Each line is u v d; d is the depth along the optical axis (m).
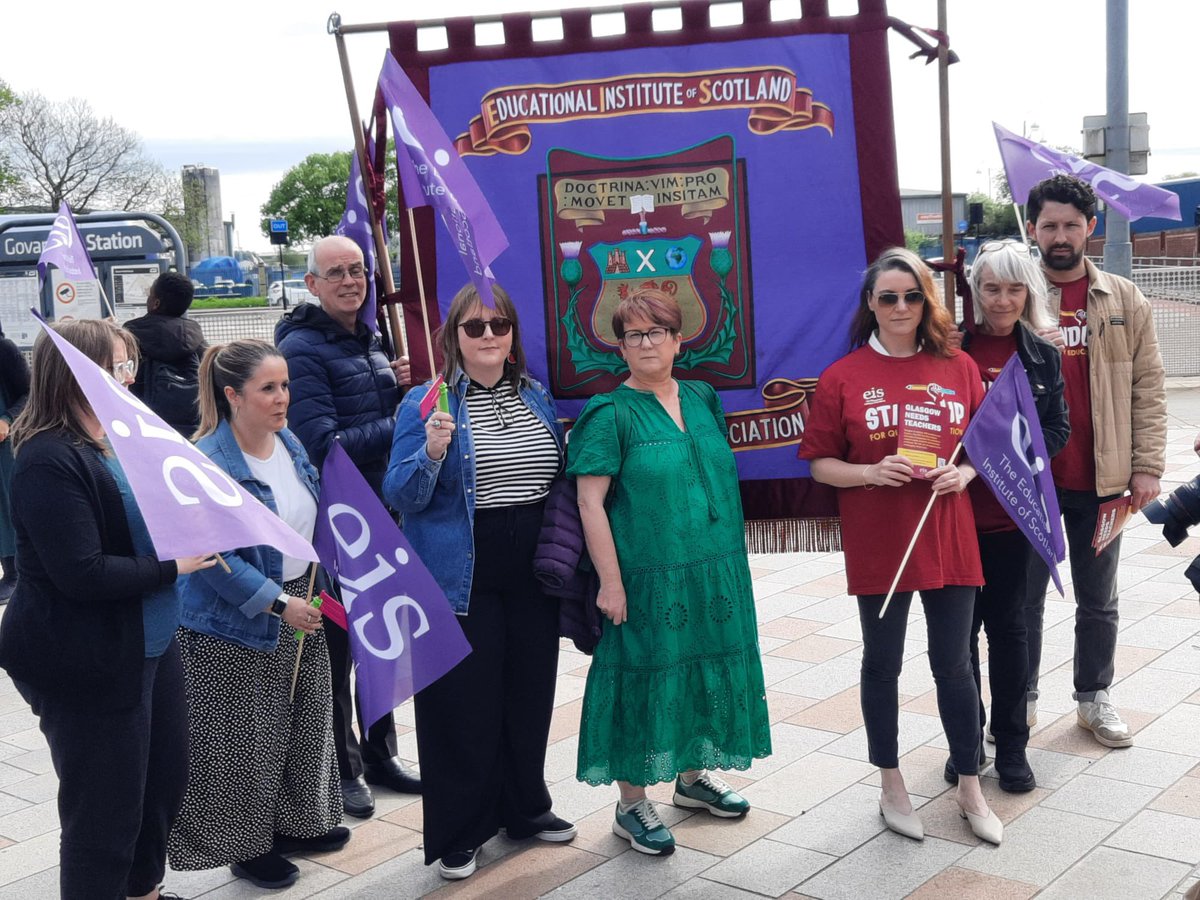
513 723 3.83
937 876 3.55
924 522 3.66
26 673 2.85
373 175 4.23
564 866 3.75
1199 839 3.68
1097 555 4.31
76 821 2.92
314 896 3.64
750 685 3.79
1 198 43.84
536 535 3.69
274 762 3.65
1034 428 3.85
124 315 12.21
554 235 4.11
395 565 3.54
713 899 3.49
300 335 4.13
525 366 3.85
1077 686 4.52
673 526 3.66
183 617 3.50
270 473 3.62
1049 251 4.34
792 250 4.07
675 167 4.07
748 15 4.01
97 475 2.86
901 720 4.78
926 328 3.73
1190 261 26.50
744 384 4.14
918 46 3.91
